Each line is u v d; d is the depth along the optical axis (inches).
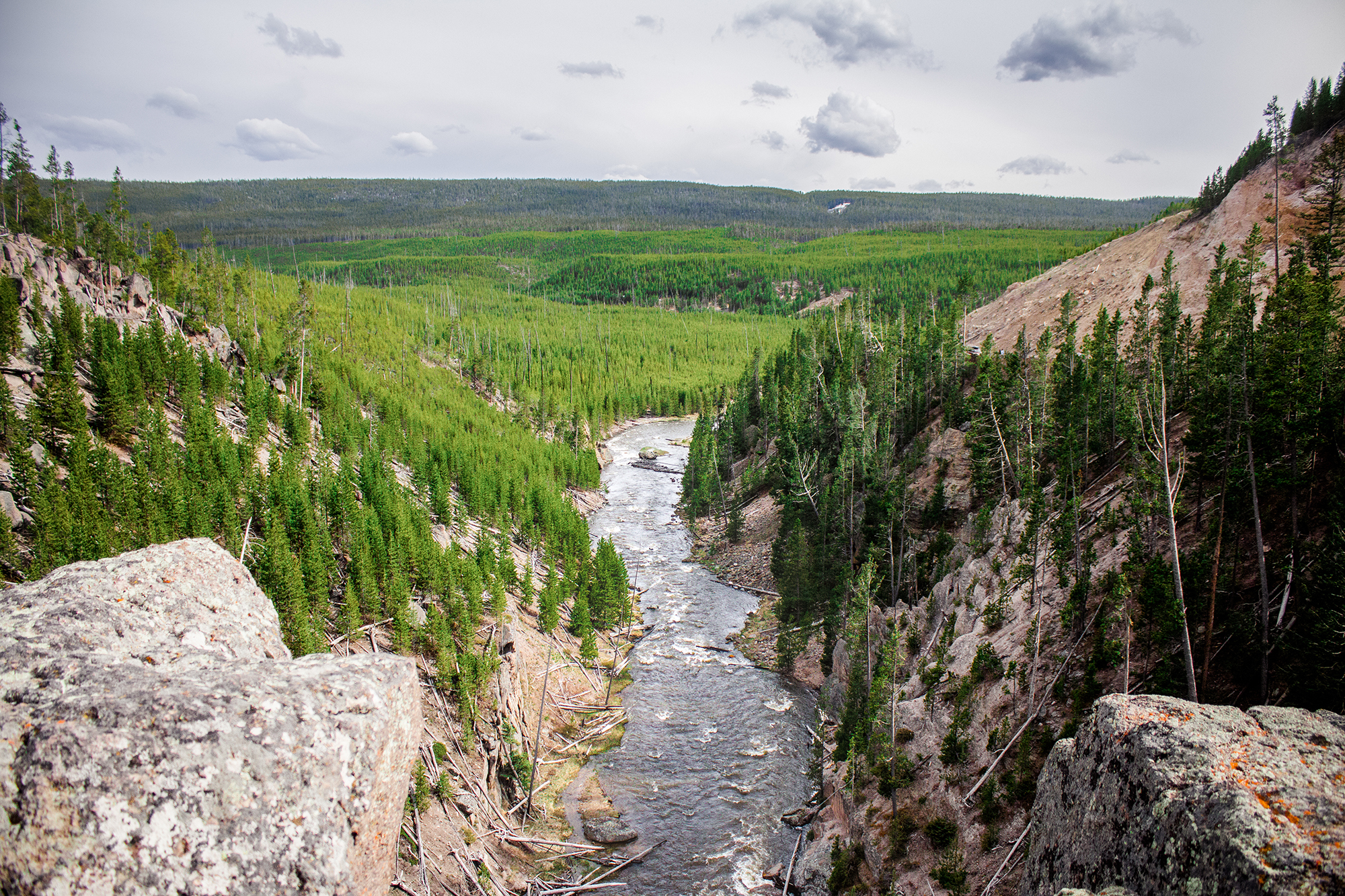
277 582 1761.8
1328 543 960.9
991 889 1050.1
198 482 2325.3
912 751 1413.6
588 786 1700.3
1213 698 1021.2
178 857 403.2
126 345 2906.0
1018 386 2416.3
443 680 1791.3
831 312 5022.1
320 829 440.5
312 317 5408.5
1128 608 1221.7
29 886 382.9
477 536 3105.3
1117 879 512.1
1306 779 444.5
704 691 2123.5
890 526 2367.1
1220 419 1164.5
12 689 459.5
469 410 5108.3
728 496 3966.5
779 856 1467.8
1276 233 1972.2
